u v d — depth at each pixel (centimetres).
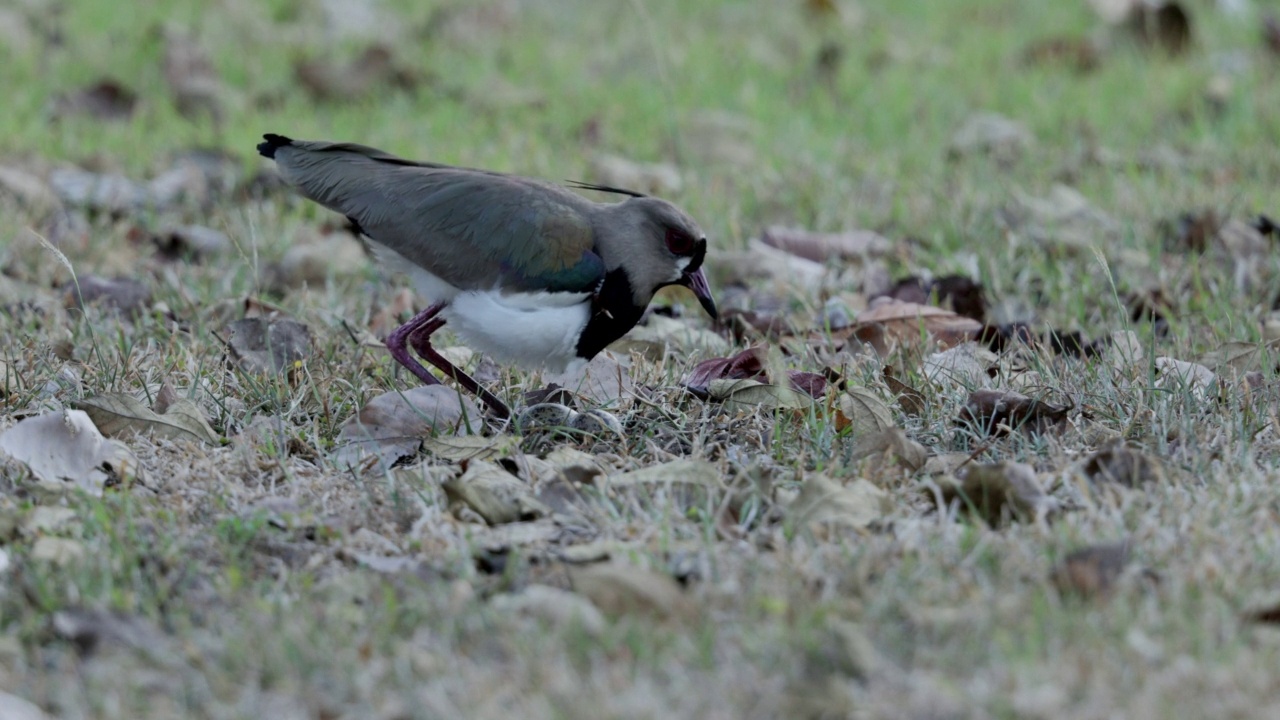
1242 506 852
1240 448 939
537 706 668
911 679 681
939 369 1089
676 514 870
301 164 1082
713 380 1054
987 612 730
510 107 1888
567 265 1018
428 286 1052
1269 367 1083
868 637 721
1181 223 1453
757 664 699
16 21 2091
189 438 998
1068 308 1298
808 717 663
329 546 846
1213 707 654
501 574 811
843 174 1661
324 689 692
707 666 696
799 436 993
